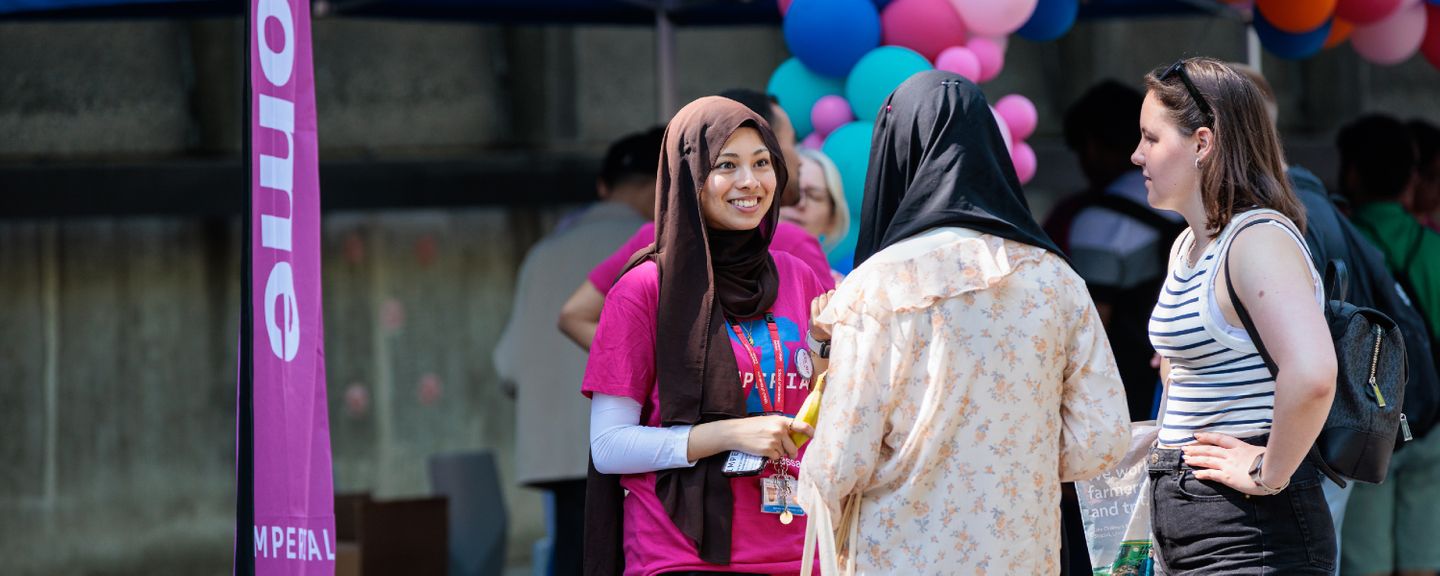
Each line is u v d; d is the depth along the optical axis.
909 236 4.00
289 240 4.23
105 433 10.15
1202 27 11.48
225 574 10.27
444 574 8.19
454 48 10.77
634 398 4.40
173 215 10.10
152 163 10.05
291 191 4.24
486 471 9.25
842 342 3.94
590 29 11.02
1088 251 6.70
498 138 10.87
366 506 7.96
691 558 4.29
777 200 4.57
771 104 5.93
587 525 4.50
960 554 3.90
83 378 10.12
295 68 4.27
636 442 4.32
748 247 4.57
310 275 4.33
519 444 7.18
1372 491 7.30
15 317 10.00
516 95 10.91
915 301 3.89
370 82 10.57
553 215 11.05
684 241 4.39
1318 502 4.24
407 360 10.71
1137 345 6.62
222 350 10.44
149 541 10.18
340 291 10.55
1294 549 4.17
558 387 7.14
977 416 3.91
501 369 7.48
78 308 10.12
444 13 8.85
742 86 11.16
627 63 11.07
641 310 4.43
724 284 4.49
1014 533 3.92
